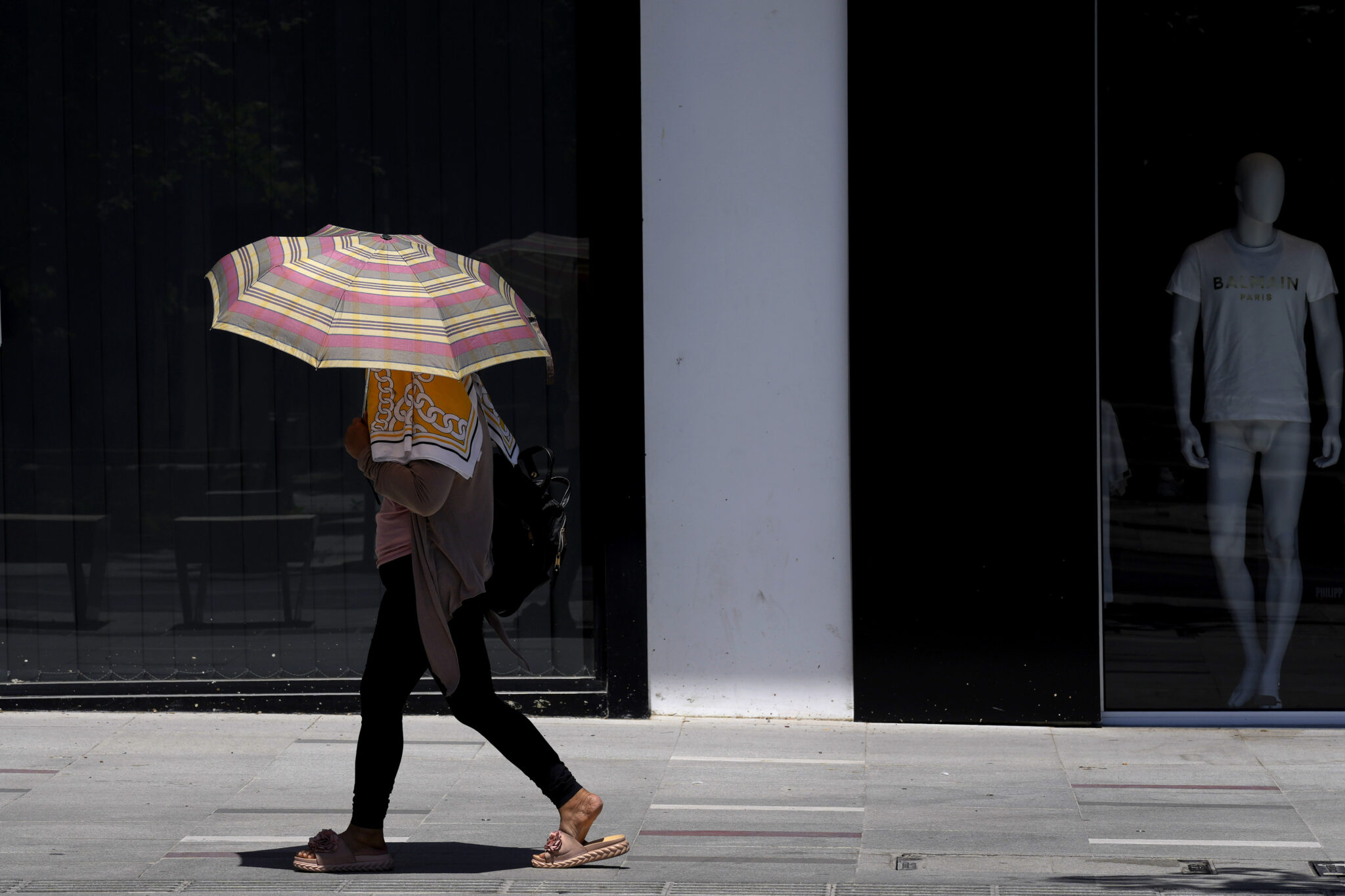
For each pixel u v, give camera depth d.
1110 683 21.58
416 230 21.69
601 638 21.70
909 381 20.69
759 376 21.05
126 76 21.62
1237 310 21.36
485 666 14.88
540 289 21.62
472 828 16.59
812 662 21.33
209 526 22.11
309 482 22.03
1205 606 21.59
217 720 21.47
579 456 21.72
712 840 16.14
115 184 21.78
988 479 20.73
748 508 21.20
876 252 20.59
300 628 22.17
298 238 14.65
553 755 15.22
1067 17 20.19
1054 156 20.31
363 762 14.95
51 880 14.71
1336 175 21.12
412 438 13.91
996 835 16.25
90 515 22.14
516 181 21.55
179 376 21.97
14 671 22.33
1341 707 21.69
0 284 21.86
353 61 21.55
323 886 14.55
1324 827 16.53
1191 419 21.42
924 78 20.38
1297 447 21.53
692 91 20.81
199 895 14.26
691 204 20.92
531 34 21.39
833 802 17.56
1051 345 20.52
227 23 21.55
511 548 14.87
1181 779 18.56
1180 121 21.08
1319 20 20.84
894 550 20.92
